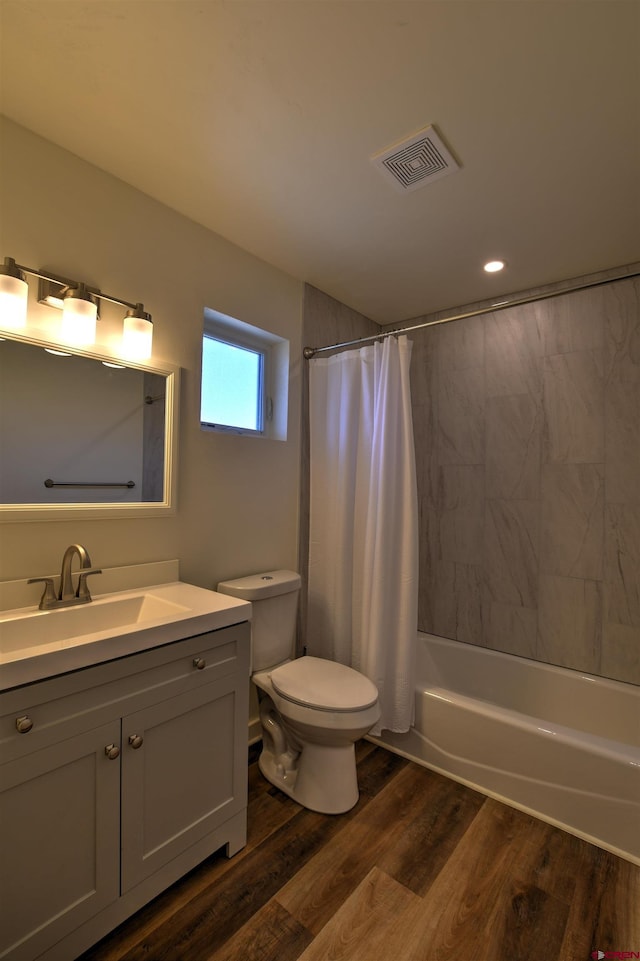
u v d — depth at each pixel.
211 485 1.90
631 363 2.05
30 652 0.98
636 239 1.87
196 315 1.82
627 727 1.98
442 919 1.23
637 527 2.03
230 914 1.23
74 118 1.30
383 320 2.84
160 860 1.21
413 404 2.78
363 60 1.10
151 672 1.18
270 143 1.38
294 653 2.27
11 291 1.25
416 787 1.79
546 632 2.27
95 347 1.49
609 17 0.98
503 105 1.22
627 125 1.27
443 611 2.62
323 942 1.17
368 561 2.00
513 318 2.41
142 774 1.17
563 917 1.25
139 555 1.65
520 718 1.71
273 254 2.05
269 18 1.01
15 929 0.96
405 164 1.46
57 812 1.02
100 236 1.52
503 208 1.68
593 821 1.52
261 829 1.55
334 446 2.21
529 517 2.32
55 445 1.41
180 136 1.36
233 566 2.00
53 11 1.00
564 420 2.23
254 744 2.06
